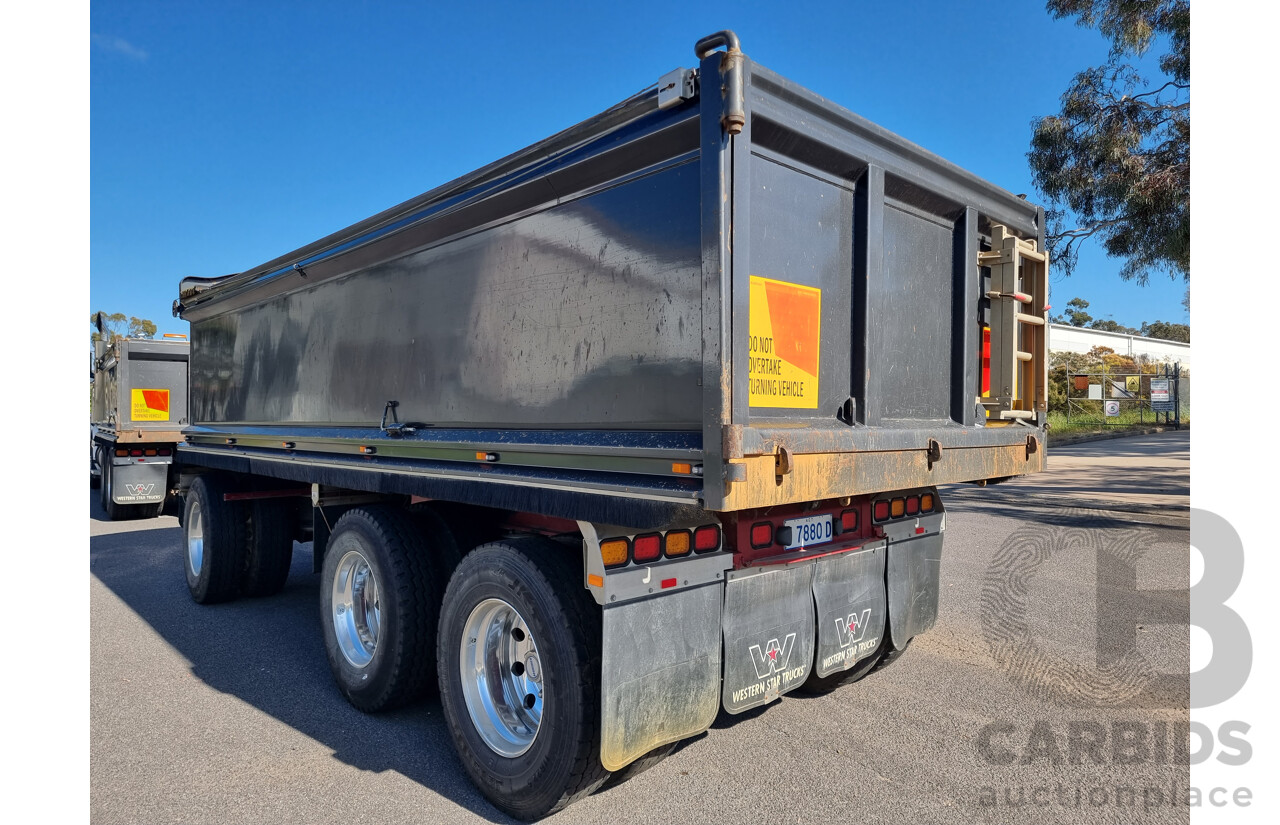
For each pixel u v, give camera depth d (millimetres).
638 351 2777
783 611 3330
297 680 4566
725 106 2438
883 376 3375
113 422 11836
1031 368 4320
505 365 3420
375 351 4414
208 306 6805
